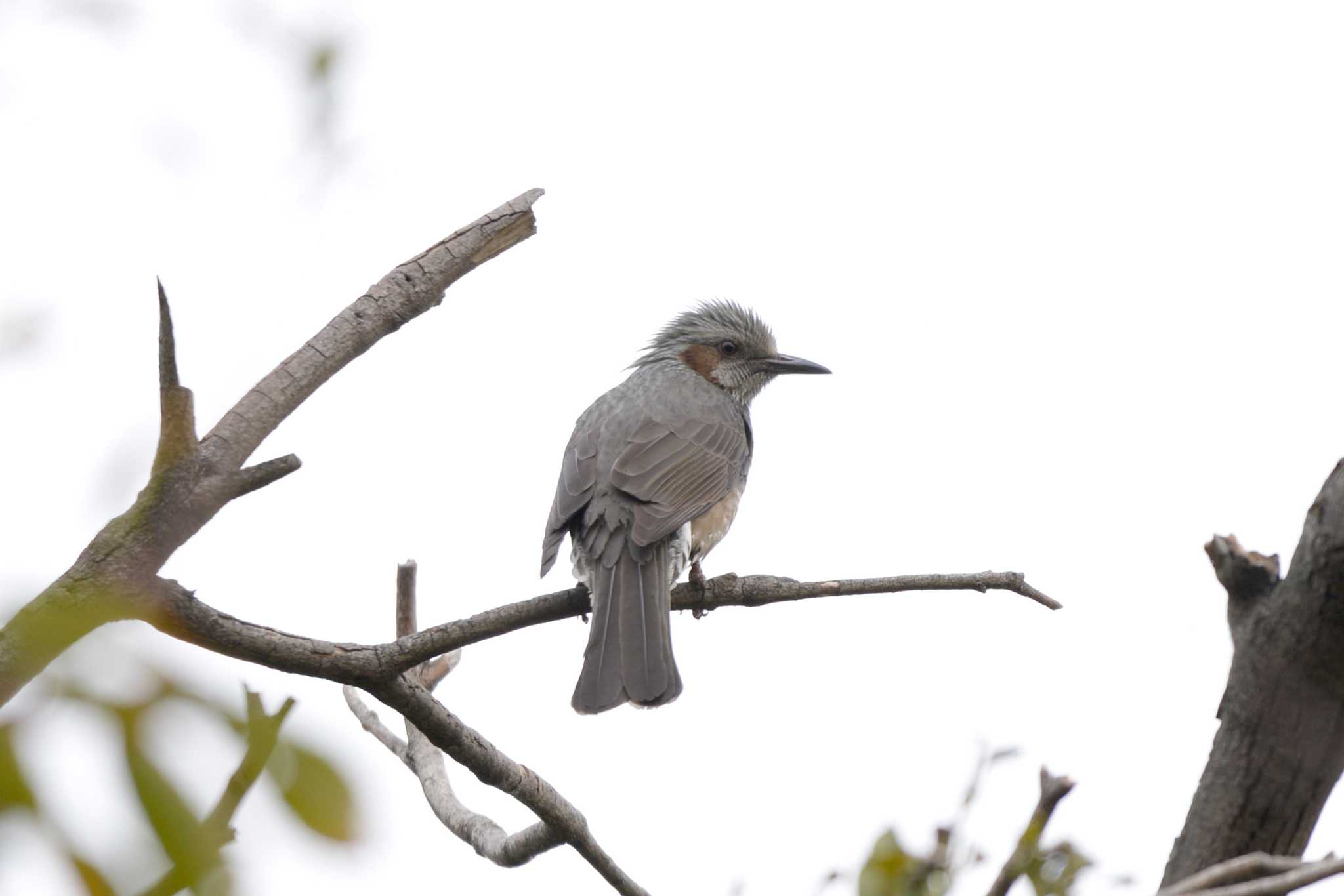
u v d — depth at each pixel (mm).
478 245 8680
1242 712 6492
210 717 3506
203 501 6707
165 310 6453
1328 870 5156
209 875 3279
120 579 6496
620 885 9523
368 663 8438
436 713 8711
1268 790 6422
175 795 3254
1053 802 5617
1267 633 6402
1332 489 6301
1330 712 6309
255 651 7984
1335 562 6168
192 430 6656
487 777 8961
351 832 3531
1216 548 6629
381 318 8320
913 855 5785
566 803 9273
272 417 7770
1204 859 6508
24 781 3111
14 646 4836
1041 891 5480
